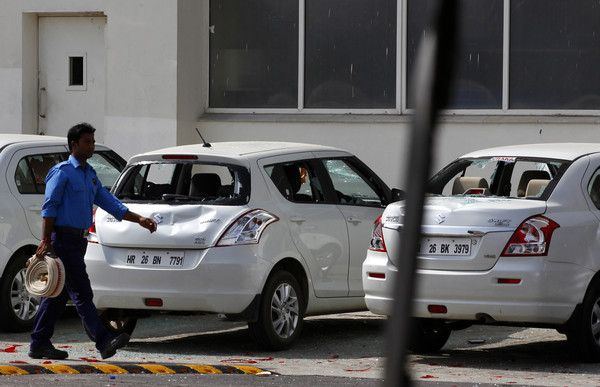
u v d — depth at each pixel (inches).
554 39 1298.0
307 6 1408.7
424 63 94.0
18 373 687.1
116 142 1417.3
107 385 624.1
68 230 741.9
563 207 735.1
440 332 828.0
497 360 784.9
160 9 1392.7
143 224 772.0
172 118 1391.5
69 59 1472.7
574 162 775.1
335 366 748.0
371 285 769.6
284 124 1393.9
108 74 1418.6
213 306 786.2
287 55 1417.3
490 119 1296.8
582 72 1289.4
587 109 1288.1
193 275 784.3
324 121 1370.6
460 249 721.0
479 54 1322.6
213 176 841.5
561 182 751.7
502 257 708.0
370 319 1066.1
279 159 858.8
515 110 1309.1
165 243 794.8
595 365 749.3
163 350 839.7
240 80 1439.5
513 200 743.1
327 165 913.5
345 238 895.1
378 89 1379.2
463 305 716.7
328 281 877.2
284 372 714.2
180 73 1393.9
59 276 727.7
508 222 712.4
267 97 1428.4
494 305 708.7
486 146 1300.4
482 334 946.1
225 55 1445.6
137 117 1406.3
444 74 93.7
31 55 1472.7
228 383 638.5
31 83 1475.1
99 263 815.1
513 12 1310.3
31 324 951.0
